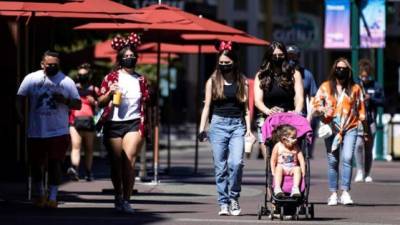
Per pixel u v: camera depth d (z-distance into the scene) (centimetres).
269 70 2577
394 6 6284
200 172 4425
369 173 3888
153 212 2673
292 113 2506
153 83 6862
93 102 3809
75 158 3816
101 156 5475
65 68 5275
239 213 2586
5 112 4341
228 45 2541
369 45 4744
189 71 9806
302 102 2567
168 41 4144
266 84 2572
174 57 5809
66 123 2756
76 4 2777
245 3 10188
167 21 3500
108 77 2598
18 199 2983
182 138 7956
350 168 2923
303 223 2394
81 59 5047
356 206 2903
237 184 2566
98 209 2738
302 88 2573
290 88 2573
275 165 2475
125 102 2592
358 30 4741
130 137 2589
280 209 2461
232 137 2555
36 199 2903
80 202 2953
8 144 4356
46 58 2720
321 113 2891
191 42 4309
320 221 2448
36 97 2728
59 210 2703
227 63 2531
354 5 4722
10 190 3278
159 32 3644
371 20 4741
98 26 3553
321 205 2936
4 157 4350
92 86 3822
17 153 4359
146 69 6894
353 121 2906
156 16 3534
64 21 3447
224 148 2561
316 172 4403
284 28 7406
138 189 3441
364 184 3728
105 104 2597
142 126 2600
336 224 2380
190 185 3631
